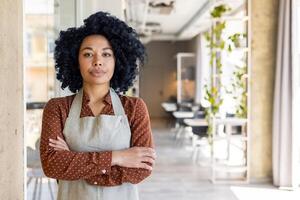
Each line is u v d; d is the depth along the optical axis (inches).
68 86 67.9
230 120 226.2
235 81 241.9
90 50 62.7
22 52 61.7
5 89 52.7
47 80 171.8
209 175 246.8
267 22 224.7
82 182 60.5
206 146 340.2
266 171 230.4
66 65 65.9
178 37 612.1
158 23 509.0
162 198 197.6
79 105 62.6
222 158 297.3
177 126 418.0
